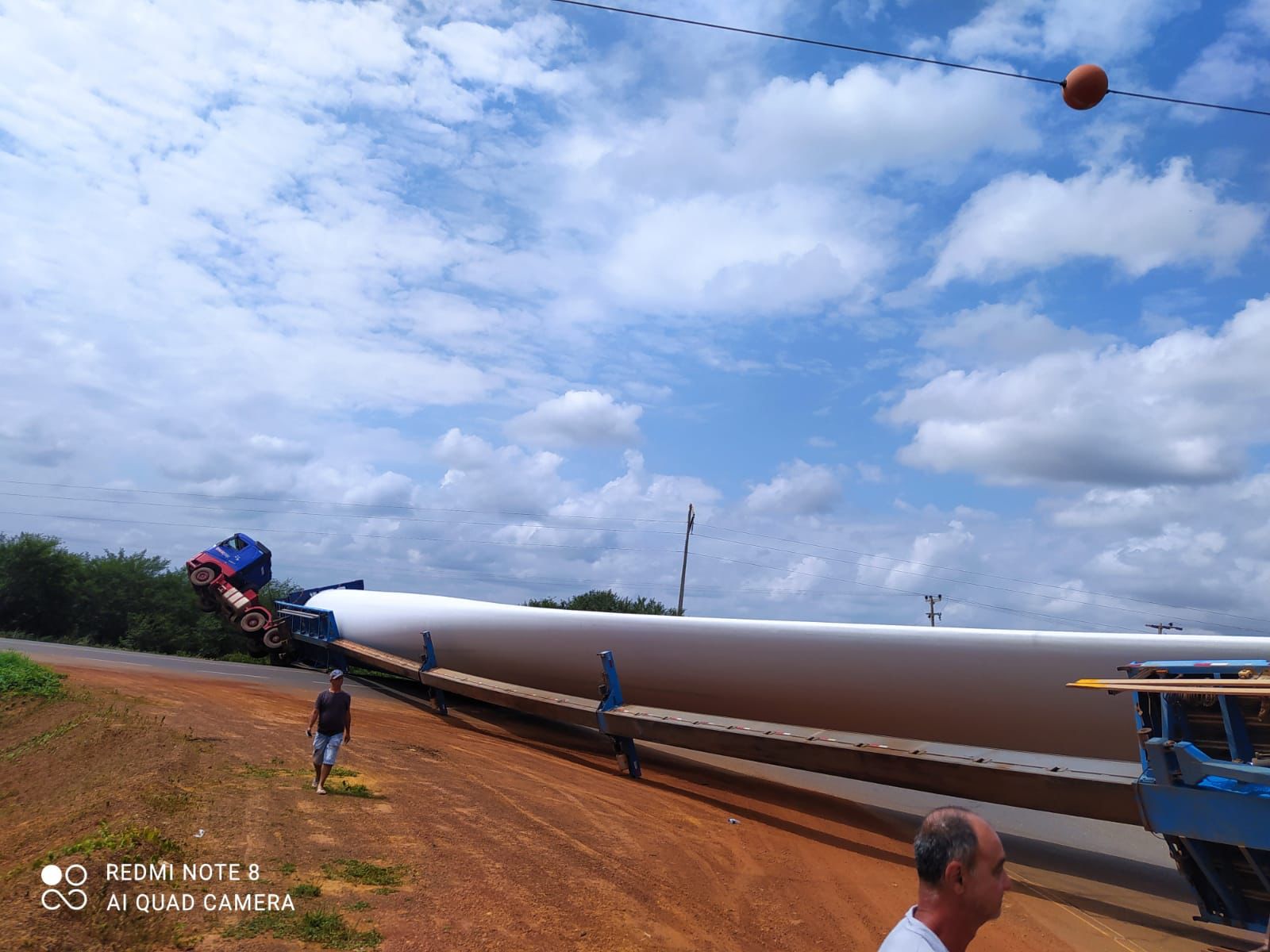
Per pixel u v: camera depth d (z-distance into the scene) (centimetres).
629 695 1722
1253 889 721
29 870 611
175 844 704
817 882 878
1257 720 696
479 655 2131
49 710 1609
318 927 586
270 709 1728
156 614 4816
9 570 4616
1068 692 1149
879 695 1331
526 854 828
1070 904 881
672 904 743
